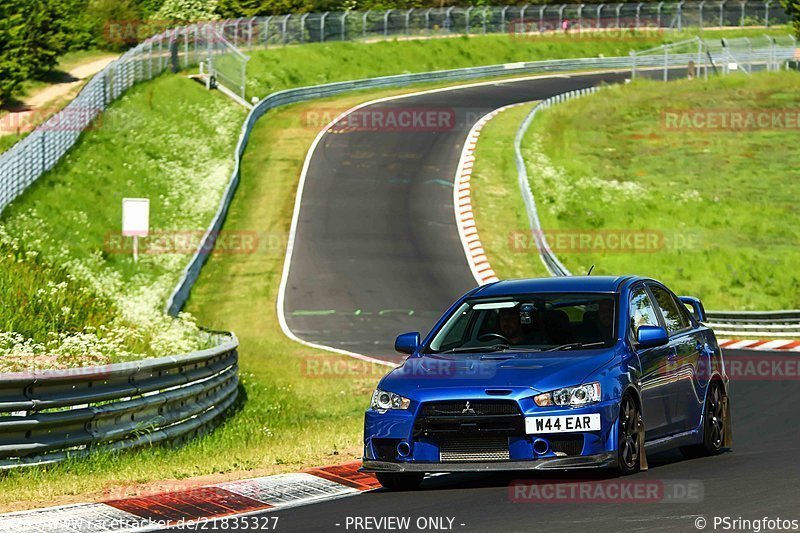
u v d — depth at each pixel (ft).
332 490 95.86
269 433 149.48
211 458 116.88
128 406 127.03
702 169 548.31
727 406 115.75
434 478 103.81
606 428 90.74
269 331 297.12
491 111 643.86
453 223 427.33
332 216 430.61
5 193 339.16
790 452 110.93
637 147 586.86
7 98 495.41
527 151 540.52
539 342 99.40
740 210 487.61
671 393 103.24
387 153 527.81
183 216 405.39
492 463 90.02
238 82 634.84
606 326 99.19
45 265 258.78
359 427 146.61
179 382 144.56
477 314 103.55
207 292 340.18
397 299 334.44
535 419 89.51
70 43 632.79
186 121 520.42
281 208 437.99
